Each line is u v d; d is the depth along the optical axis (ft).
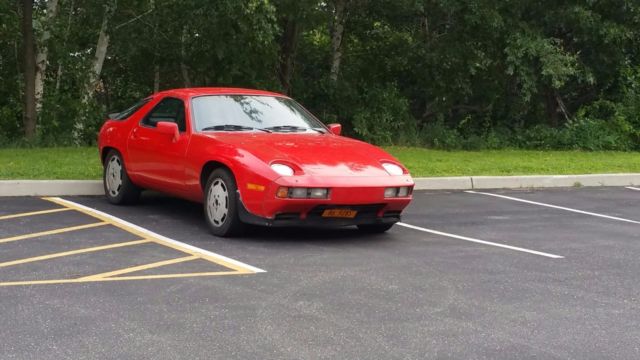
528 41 62.54
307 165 23.27
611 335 15.25
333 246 23.49
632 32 66.44
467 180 39.68
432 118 72.79
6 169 34.30
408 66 68.33
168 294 17.34
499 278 19.92
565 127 68.39
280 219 22.91
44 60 58.29
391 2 64.90
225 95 27.68
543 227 28.78
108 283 18.19
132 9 59.36
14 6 58.59
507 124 72.08
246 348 13.94
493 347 14.35
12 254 21.06
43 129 55.72
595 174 43.96
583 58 69.87
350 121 68.69
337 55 68.64
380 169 24.31
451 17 66.23
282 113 27.84
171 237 24.03
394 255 22.43
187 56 61.05
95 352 13.55
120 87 71.51
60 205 29.27
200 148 25.02
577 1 65.98
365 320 15.78
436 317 16.15
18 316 15.47
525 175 42.19
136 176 28.48
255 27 51.26
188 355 13.51
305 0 56.54
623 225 29.86
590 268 21.54
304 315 15.99
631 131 66.28
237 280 18.78
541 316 16.46
